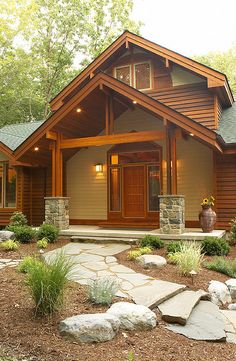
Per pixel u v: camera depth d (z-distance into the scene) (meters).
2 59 21.39
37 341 3.46
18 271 5.93
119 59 12.26
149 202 11.73
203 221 9.34
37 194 13.68
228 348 3.77
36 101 24.47
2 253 7.78
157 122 11.82
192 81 11.14
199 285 5.72
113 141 9.91
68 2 23.64
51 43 23.84
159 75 11.63
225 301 5.45
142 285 5.36
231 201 10.29
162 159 11.61
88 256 7.60
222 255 7.82
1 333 3.59
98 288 4.65
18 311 4.12
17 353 3.22
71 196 13.10
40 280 3.99
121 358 3.28
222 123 11.19
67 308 4.26
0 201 13.64
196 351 3.60
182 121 8.76
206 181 10.96
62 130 10.76
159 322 4.23
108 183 12.38
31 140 10.48
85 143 10.30
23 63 22.20
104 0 24.33
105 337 3.59
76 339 3.51
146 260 6.71
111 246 8.89
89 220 12.76
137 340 3.70
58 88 24.56
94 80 9.69
